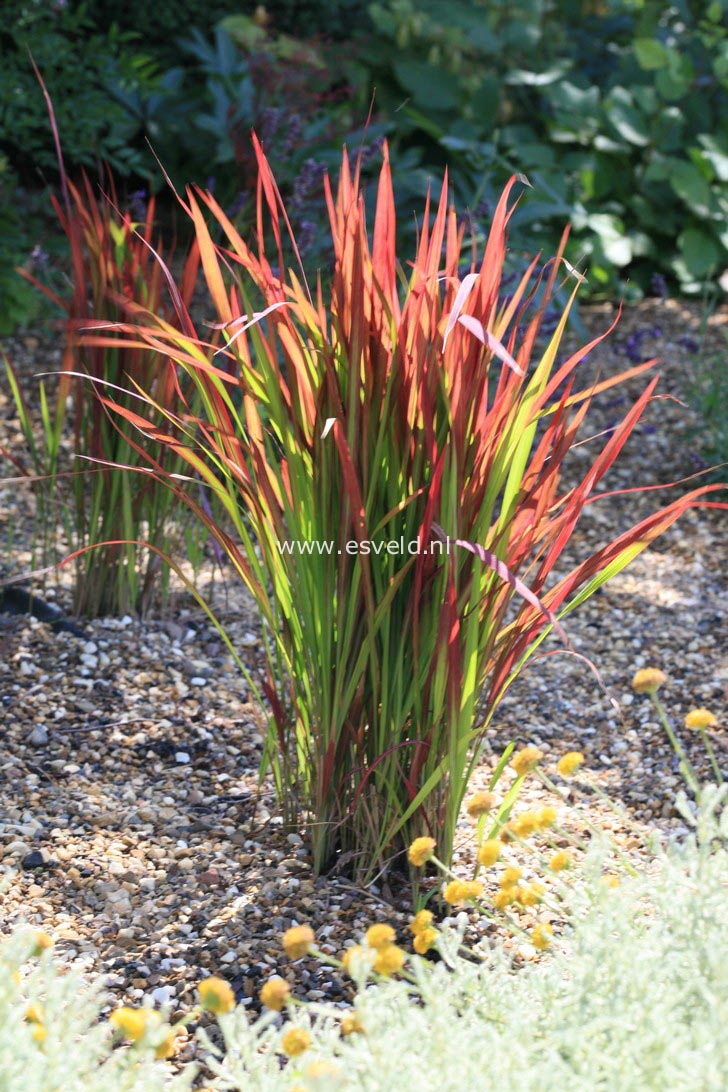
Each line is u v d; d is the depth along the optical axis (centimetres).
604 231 605
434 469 164
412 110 652
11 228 514
